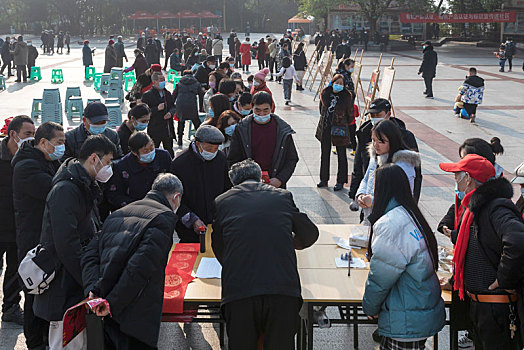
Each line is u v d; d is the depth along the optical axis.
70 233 3.47
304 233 3.56
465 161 3.40
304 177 9.20
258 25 85.12
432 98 17.83
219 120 5.96
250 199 3.49
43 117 13.16
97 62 31.36
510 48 26.44
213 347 4.49
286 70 16.36
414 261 3.28
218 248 3.54
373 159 4.68
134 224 3.26
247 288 3.22
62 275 3.62
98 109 5.04
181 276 3.96
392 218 3.28
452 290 3.61
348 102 8.14
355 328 4.44
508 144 11.38
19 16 71.25
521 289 3.17
